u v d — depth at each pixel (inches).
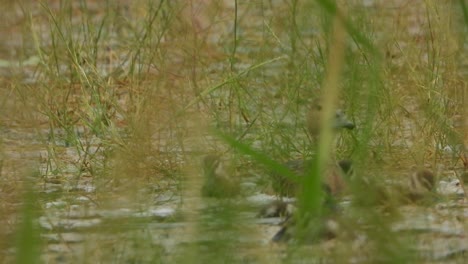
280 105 845.8
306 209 499.8
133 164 672.4
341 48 494.6
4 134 788.0
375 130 723.4
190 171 631.8
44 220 609.3
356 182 593.3
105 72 931.3
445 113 761.6
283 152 740.0
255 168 705.6
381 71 759.7
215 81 849.5
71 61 894.4
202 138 697.0
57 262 535.2
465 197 649.6
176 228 582.2
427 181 641.6
